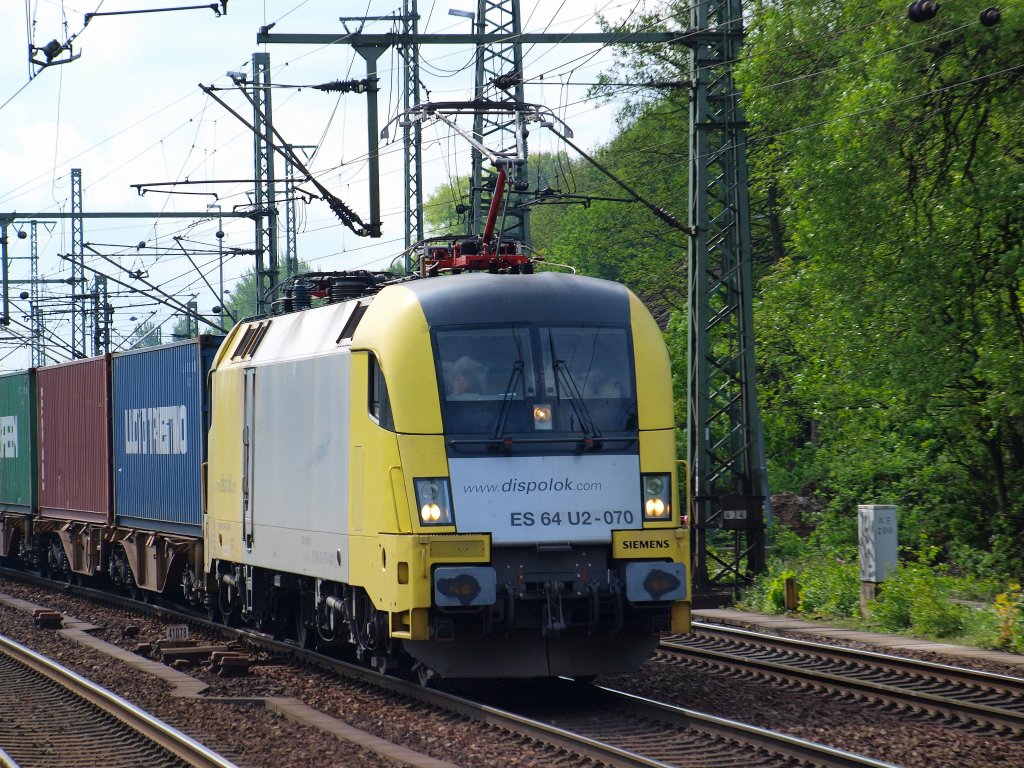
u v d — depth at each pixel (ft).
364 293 136.56
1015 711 102.17
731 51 202.39
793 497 298.15
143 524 202.69
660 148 390.42
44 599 229.25
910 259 203.82
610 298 116.88
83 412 233.14
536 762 90.17
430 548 106.83
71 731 103.45
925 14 171.94
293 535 133.80
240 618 173.58
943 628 162.71
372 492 112.68
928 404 217.56
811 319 234.99
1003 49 191.01
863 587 182.29
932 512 243.19
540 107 152.46
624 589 110.42
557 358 112.78
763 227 370.94
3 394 288.51
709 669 134.51
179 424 184.65
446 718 106.73
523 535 108.68
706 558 207.41
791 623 178.19
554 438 111.04
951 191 202.08
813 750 87.35
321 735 100.53
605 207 405.39
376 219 237.25
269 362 142.51
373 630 117.91
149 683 124.98
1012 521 228.84
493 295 113.80
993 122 199.52
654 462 113.39
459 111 152.35
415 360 110.73
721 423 255.29
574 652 112.68
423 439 109.29
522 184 153.17
